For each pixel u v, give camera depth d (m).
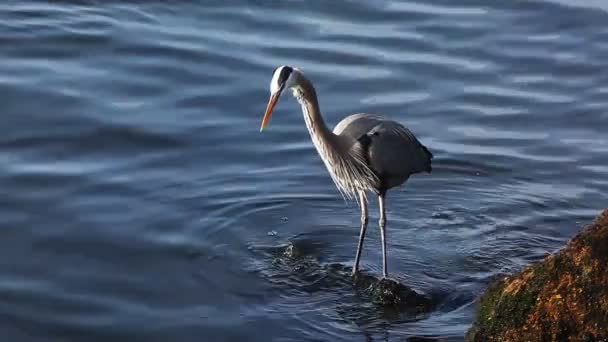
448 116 18.02
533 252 13.88
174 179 15.54
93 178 15.28
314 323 12.00
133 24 20.88
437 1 22.59
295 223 14.59
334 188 15.66
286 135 17.17
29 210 14.28
